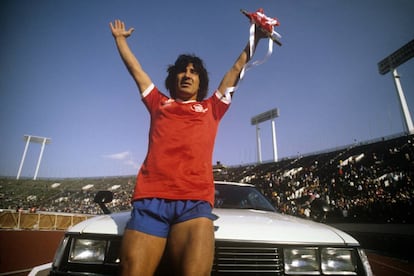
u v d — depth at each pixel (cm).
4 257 693
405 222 1265
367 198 1650
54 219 2055
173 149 140
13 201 4291
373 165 2042
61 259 174
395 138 2281
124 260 115
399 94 2630
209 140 149
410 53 2764
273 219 216
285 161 3177
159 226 125
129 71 169
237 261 170
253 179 2986
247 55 159
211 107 158
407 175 1703
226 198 296
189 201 129
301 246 177
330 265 176
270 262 172
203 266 112
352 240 190
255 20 160
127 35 177
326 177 2231
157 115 156
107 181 5047
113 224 186
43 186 5166
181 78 167
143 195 132
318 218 274
